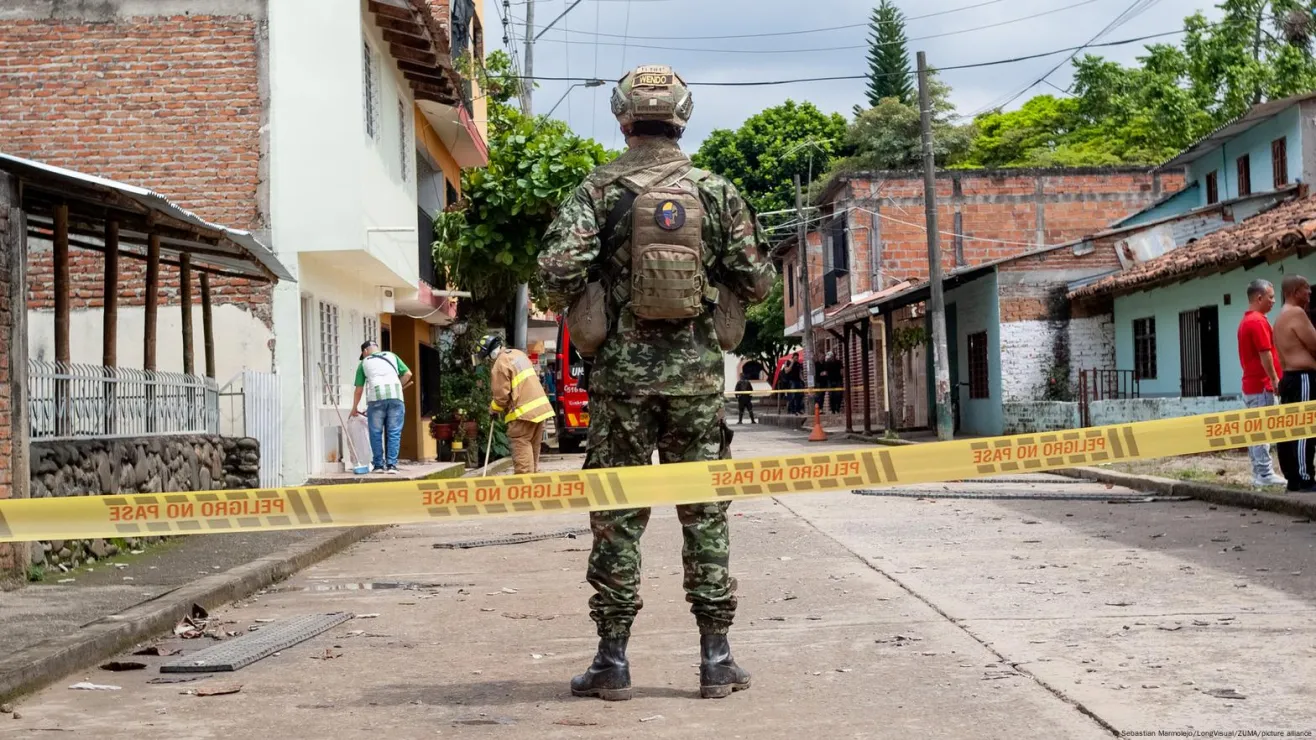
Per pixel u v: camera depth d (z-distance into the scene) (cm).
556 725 492
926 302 3219
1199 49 4794
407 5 1705
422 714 516
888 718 489
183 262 1305
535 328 4316
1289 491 1223
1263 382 1271
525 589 874
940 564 915
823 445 2881
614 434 531
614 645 536
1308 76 4512
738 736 468
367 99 1742
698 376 527
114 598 789
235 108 1642
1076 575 841
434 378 2647
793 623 704
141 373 1150
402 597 856
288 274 1381
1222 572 836
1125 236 2619
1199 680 533
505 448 2609
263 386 1545
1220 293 2133
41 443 938
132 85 1645
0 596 802
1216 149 3038
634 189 520
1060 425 2347
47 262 1589
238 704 544
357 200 1644
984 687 535
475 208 2466
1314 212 1906
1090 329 2631
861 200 3981
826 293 4362
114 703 552
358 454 1808
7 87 1641
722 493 505
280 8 1642
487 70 3306
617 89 533
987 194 3972
